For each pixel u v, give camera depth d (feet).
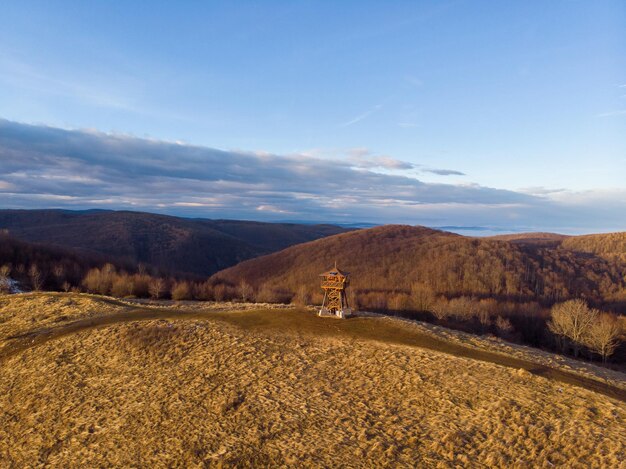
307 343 100.42
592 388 78.69
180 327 110.01
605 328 193.06
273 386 79.10
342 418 67.46
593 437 56.59
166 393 78.48
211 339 102.42
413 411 68.49
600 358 210.18
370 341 101.24
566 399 69.21
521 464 52.60
